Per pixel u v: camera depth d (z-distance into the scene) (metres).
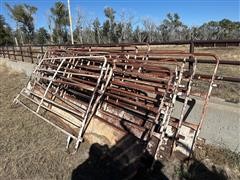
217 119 3.88
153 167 3.48
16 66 11.95
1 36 53.12
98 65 5.45
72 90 5.53
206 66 10.13
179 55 4.07
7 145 4.45
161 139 3.52
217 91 5.12
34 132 4.91
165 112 3.65
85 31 48.84
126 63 4.70
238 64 3.59
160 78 3.99
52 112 5.63
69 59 6.15
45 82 6.85
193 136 3.63
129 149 3.70
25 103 6.63
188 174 3.42
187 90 3.80
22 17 50.28
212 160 3.68
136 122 4.11
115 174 3.55
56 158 3.98
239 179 3.31
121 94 4.46
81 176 3.54
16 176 3.59
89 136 4.40
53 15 46.12
